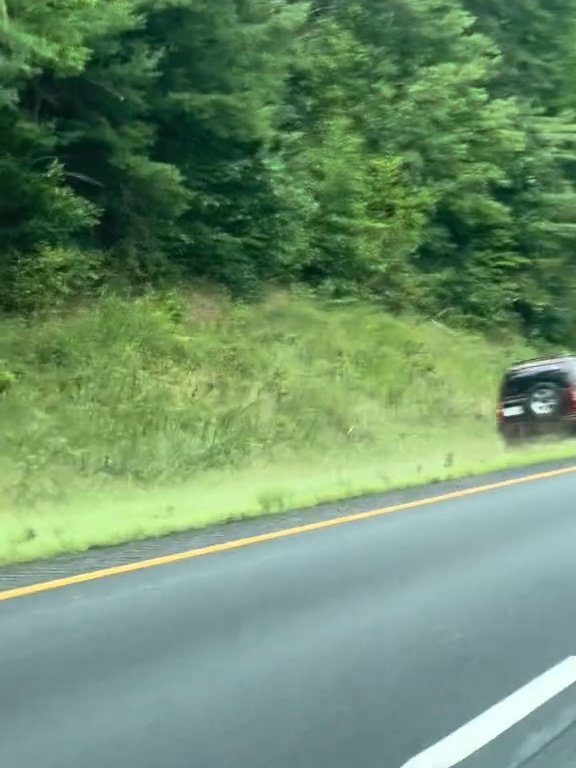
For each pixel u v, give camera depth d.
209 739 6.15
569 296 38.03
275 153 27.09
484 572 10.48
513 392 22.55
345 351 26.53
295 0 32.22
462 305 34.75
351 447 21.42
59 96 22.67
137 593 9.56
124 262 24.34
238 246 26.56
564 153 38.81
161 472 17.45
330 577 10.22
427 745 6.07
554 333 37.78
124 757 5.88
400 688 7.09
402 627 8.56
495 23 40.00
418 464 19.55
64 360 20.42
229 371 22.98
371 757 5.88
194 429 19.78
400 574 10.37
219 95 24.52
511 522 13.21
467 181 34.22
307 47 31.83
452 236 35.34
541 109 39.03
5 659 7.66
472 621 8.75
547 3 41.25
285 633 8.37
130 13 21.45
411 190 32.91
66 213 21.67
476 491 15.88
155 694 6.95
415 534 12.41
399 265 32.00
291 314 27.17
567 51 41.19
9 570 10.49
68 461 16.94
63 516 14.10
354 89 33.12
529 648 8.01
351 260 30.31
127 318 22.41
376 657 7.77
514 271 36.81
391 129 33.31
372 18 34.75
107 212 24.05
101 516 13.87
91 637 8.20
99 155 23.70
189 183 25.34
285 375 23.69
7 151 21.38
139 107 23.42
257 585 9.88
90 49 20.02
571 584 10.02
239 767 5.74
